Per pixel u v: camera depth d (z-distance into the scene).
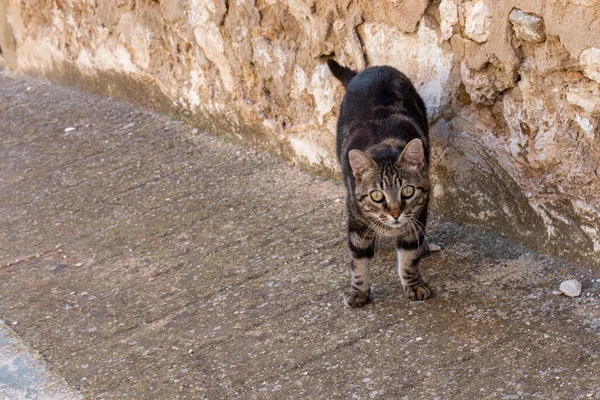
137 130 3.33
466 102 2.57
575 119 2.40
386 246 2.62
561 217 2.46
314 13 2.78
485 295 2.43
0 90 4.16
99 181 3.08
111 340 2.48
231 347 2.42
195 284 2.60
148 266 2.69
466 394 2.24
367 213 2.43
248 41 2.97
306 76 2.87
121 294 2.61
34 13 4.07
